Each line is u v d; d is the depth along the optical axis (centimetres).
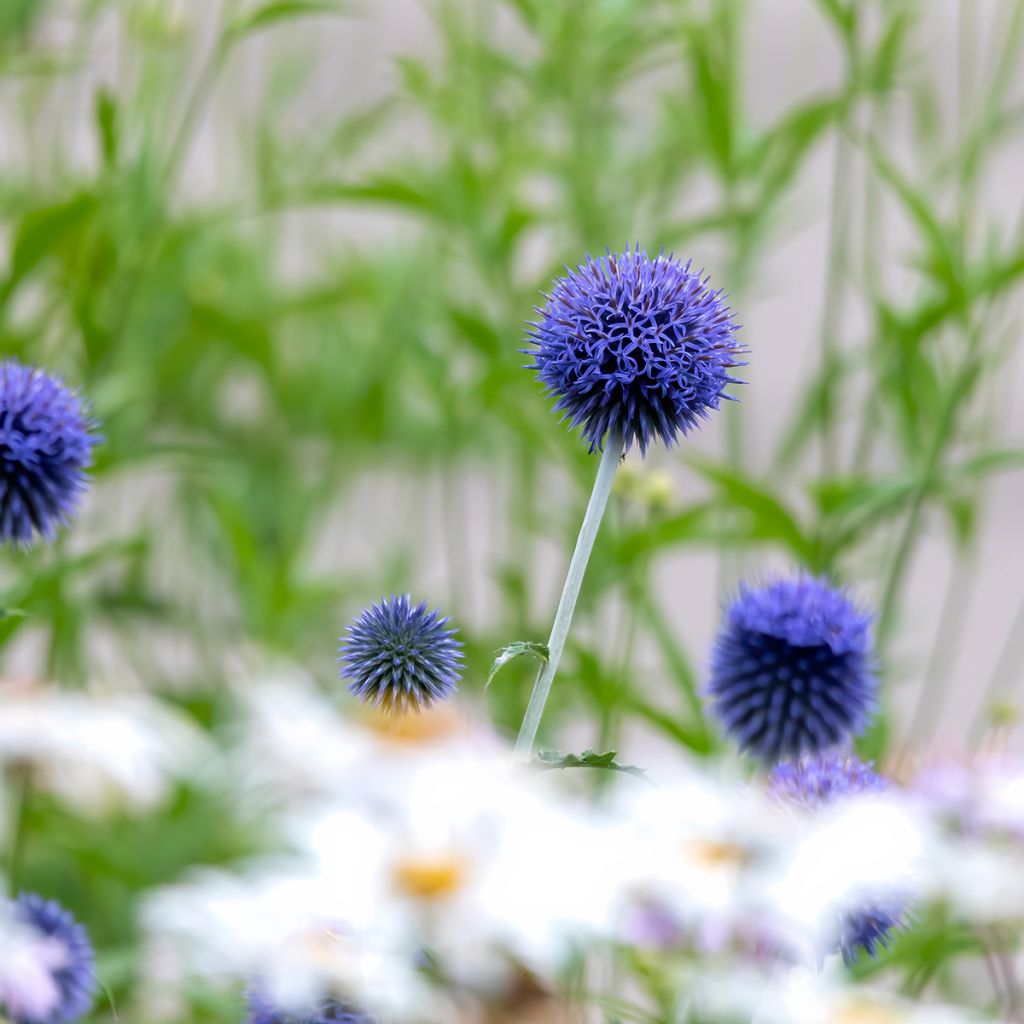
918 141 142
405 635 112
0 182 145
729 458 141
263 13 136
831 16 138
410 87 144
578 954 118
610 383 111
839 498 131
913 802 116
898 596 137
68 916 114
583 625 137
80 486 116
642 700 129
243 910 113
